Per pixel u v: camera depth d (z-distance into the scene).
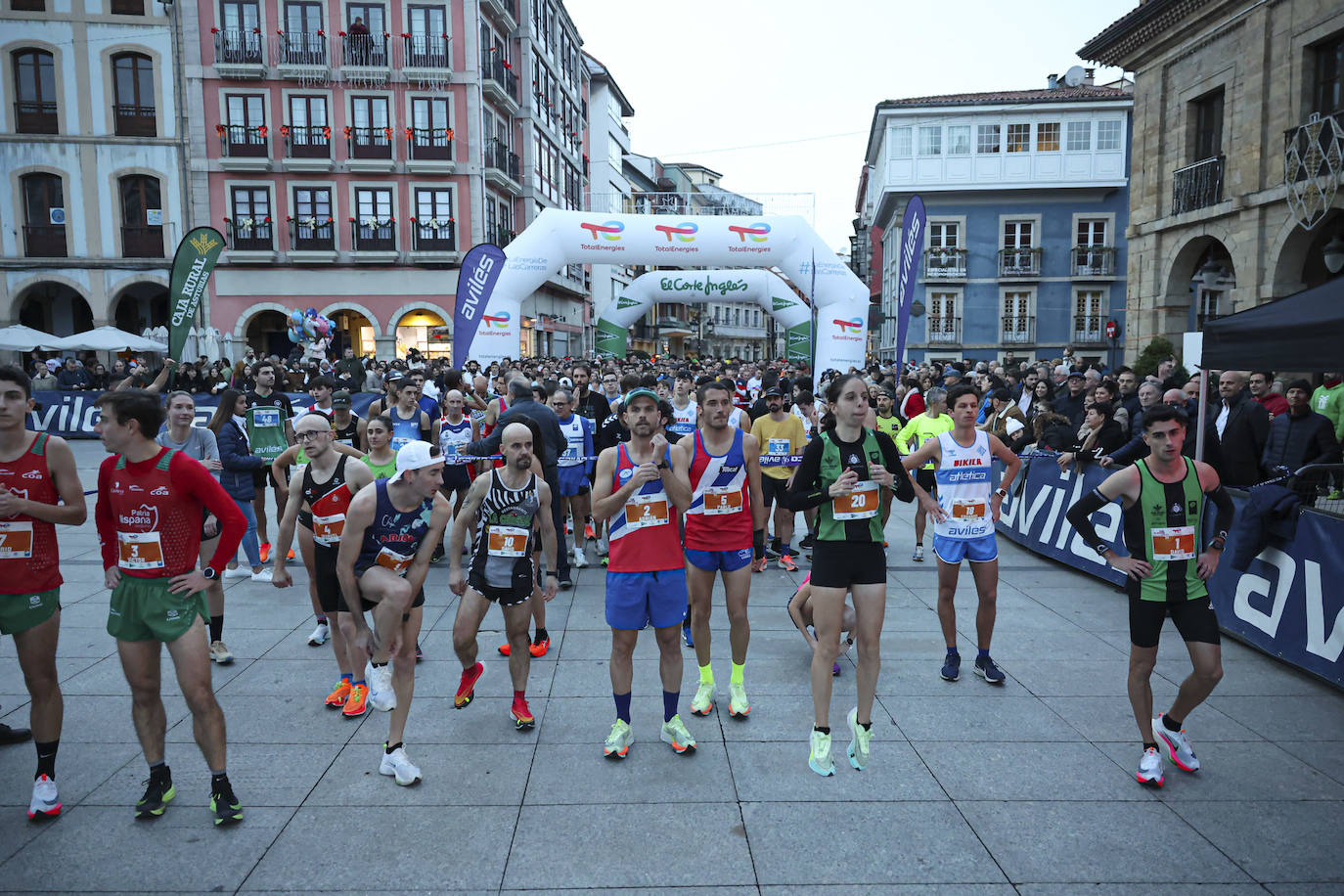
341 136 29.36
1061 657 5.52
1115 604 6.73
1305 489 6.15
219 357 29.06
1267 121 14.00
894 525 10.21
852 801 3.72
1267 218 14.04
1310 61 13.14
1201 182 15.66
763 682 5.12
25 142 27.36
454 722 4.55
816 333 19.88
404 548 3.91
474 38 29.73
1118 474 3.94
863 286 19.86
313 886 3.13
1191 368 13.89
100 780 3.92
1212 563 3.84
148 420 3.47
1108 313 31.98
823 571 4.04
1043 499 8.38
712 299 27.33
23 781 3.92
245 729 4.46
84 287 28.12
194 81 28.20
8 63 27.12
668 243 18.86
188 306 11.19
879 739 4.32
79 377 19.94
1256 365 5.27
